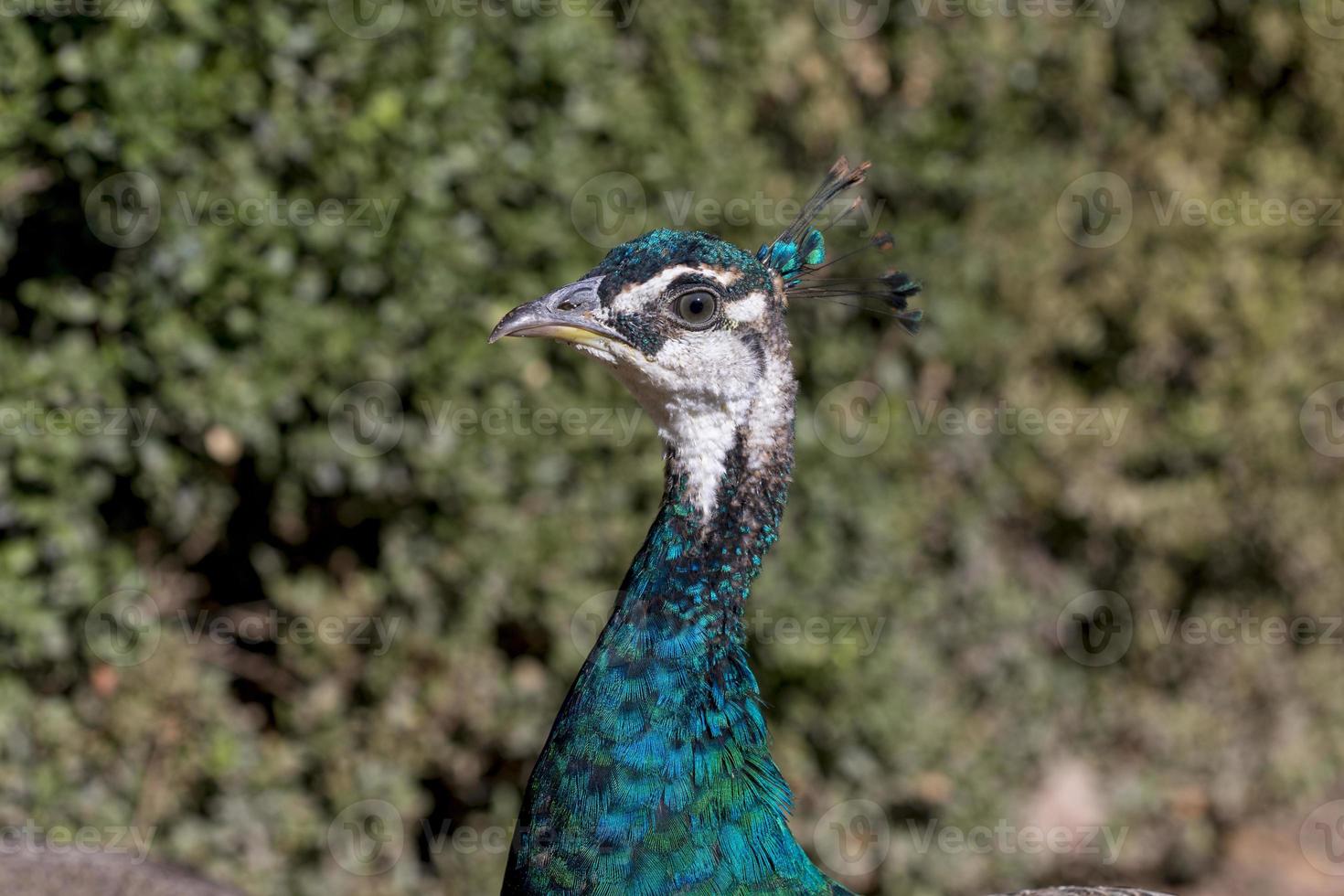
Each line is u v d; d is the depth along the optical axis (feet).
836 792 39.17
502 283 35.86
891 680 39.34
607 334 19.88
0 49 31.30
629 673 18.86
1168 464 47.60
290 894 35.73
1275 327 47.57
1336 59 49.11
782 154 40.27
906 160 41.42
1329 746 49.98
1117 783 47.06
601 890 18.21
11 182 32.12
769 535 20.03
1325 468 49.78
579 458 37.19
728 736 18.86
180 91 32.14
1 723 33.04
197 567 38.88
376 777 36.35
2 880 23.85
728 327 19.89
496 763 39.42
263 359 33.94
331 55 33.40
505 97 35.47
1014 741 43.86
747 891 18.33
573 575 36.83
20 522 33.86
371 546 38.68
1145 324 46.65
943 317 42.09
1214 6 48.83
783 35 38.42
